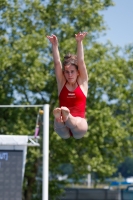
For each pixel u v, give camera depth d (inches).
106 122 2191.2
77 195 2832.2
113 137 2226.9
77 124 795.4
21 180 1341.0
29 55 2172.7
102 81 2187.5
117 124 2213.3
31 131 2176.4
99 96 2301.9
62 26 2313.0
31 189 2311.8
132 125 2361.0
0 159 1344.7
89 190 2842.0
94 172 2373.3
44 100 2332.7
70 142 2208.4
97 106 2250.2
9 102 2253.9
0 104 2256.4
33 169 2284.7
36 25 2390.5
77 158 2237.9
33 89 2274.9
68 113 768.3
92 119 2224.4
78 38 816.9
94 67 2188.7
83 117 820.6
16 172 1343.5
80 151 2311.8
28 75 2192.4
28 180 2314.2
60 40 2330.2
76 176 2313.0
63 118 776.3
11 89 2303.2
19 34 2319.1
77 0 2361.0
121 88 2294.5
